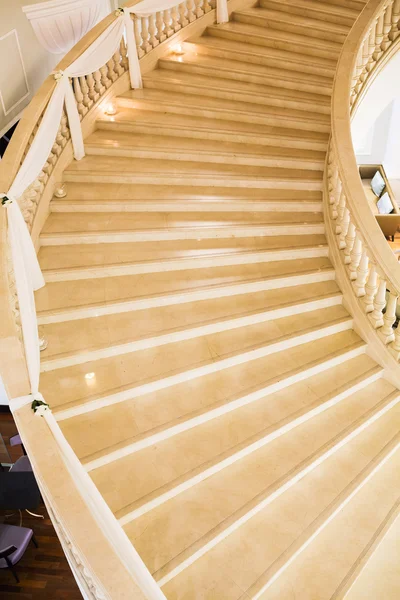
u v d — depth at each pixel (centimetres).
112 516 284
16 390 333
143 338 432
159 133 599
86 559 248
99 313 450
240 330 471
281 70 650
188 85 630
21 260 375
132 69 626
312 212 558
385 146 1162
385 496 411
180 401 409
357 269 489
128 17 577
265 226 531
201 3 709
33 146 435
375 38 597
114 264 475
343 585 349
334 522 391
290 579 352
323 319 497
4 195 397
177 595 323
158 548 334
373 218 461
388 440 438
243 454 395
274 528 365
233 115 613
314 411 434
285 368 452
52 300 447
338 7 699
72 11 582
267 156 576
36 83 629
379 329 482
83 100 574
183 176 553
